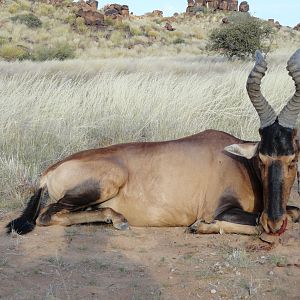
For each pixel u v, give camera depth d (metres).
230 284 5.46
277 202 6.25
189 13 84.44
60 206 7.31
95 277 5.69
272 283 5.47
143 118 12.29
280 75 16.28
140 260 6.17
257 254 6.25
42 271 5.84
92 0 73.00
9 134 10.65
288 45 64.12
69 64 31.70
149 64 32.56
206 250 6.43
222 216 6.86
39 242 6.73
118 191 7.29
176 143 7.38
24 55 44.06
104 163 7.25
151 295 5.23
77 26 61.41
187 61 38.88
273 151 6.22
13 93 13.25
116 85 13.99
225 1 88.38
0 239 6.86
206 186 7.07
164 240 6.83
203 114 12.45
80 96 13.65
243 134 11.56
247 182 6.95
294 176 6.42
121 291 5.35
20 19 58.72
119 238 6.87
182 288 5.40
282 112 6.40
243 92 14.09
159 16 83.69
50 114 12.11
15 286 5.46
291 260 6.04
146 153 7.37
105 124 11.95
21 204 8.24
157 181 7.20
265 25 43.47
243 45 41.62
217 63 35.84
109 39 60.56
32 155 9.98
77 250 6.50
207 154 7.18
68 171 7.34
